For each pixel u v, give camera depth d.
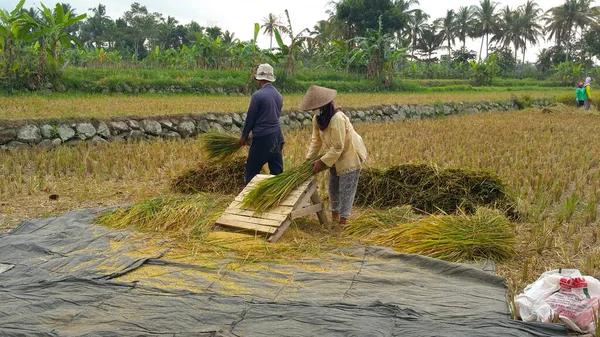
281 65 30.92
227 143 6.37
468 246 4.59
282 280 4.00
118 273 3.99
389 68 35.88
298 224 5.62
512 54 77.31
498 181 6.23
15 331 3.04
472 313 3.33
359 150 5.29
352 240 5.10
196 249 4.66
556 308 3.31
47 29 19.08
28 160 8.70
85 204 6.48
